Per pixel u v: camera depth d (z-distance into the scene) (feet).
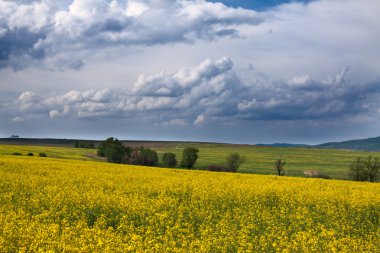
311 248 40.75
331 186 99.96
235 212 61.00
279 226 52.26
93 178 92.58
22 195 66.64
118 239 38.81
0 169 106.32
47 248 35.65
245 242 41.63
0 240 35.91
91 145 422.41
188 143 533.55
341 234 49.75
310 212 65.77
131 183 86.38
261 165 306.14
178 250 37.06
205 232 45.24
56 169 115.03
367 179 201.98
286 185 93.25
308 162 342.85
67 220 50.06
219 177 113.19
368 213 63.72
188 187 82.12
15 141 477.77
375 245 45.47
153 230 48.57
